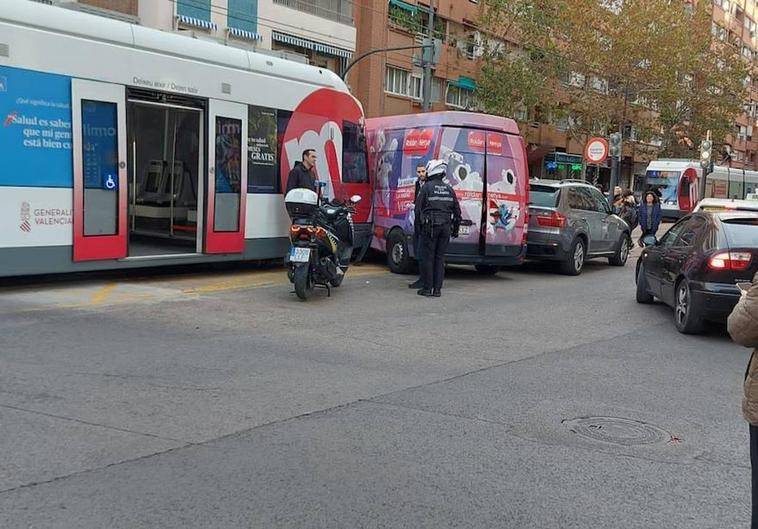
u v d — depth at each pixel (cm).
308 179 1152
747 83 6819
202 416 504
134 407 515
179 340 721
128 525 346
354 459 441
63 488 382
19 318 775
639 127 3856
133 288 1002
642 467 449
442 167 1077
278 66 1202
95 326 760
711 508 395
